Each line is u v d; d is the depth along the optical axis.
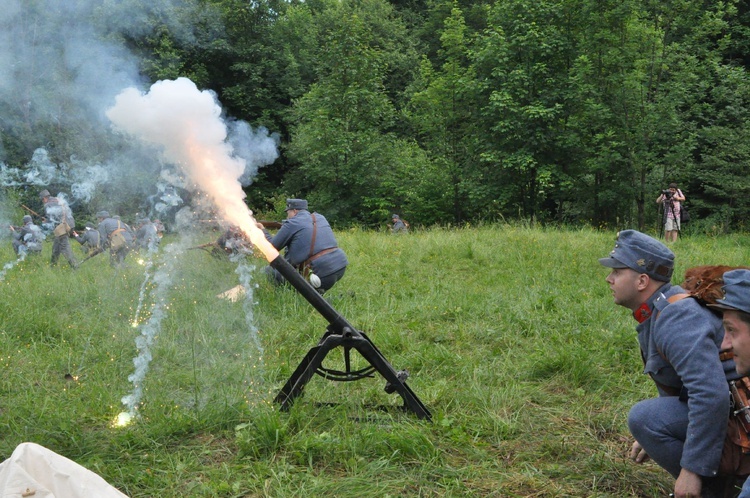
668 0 21.45
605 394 4.56
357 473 3.43
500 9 23.20
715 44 26.44
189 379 4.86
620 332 5.81
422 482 3.34
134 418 4.14
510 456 3.67
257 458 3.59
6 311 6.63
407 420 4.01
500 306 6.75
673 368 2.94
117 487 3.30
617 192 22.05
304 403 4.19
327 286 7.27
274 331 6.05
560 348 5.22
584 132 22.23
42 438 3.84
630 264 3.03
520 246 10.72
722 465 2.72
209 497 3.22
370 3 36.72
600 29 21.33
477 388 4.47
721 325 2.80
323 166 25.84
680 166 22.16
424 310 6.69
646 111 20.83
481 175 23.39
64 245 11.01
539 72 22.12
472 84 22.73
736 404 2.74
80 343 5.79
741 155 22.17
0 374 4.93
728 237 15.60
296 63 30.62
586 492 3.29
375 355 4.05
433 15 36.97
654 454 3.01
